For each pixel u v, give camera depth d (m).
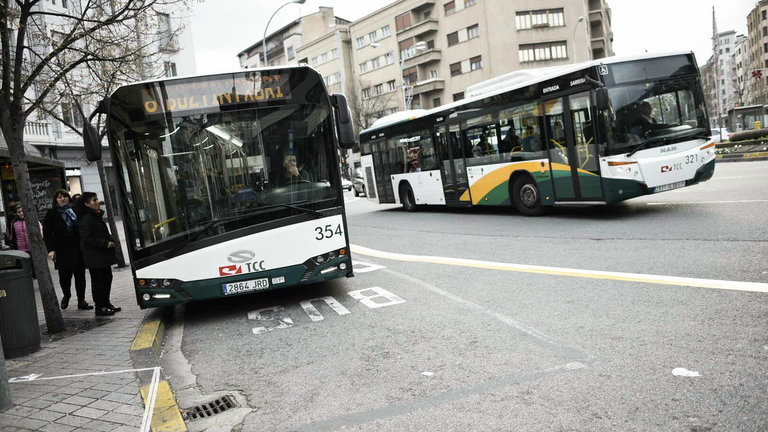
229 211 6.88
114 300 8.92
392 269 9.08
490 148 14.34
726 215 10.01
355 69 65.81
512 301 6.25
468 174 15.29
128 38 8.48
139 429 3.80
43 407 4.36
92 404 4.35
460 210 17.72
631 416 3.30
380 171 20.17
